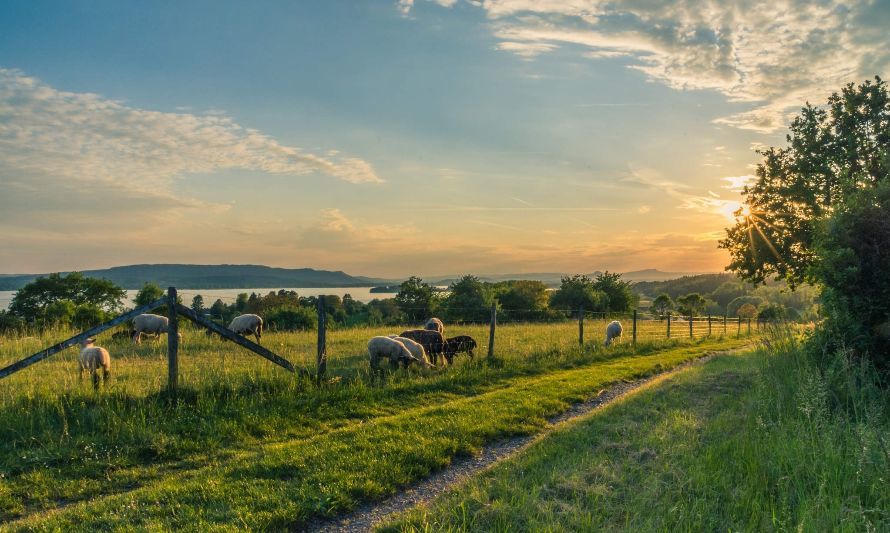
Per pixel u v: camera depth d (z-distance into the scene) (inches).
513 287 2684.5
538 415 416.2
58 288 1969.7
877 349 383.2
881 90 770.8
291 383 451.8
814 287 469.7
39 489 265.3
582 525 210.4
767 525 206.5
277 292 1736.0
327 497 246.7
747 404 384.5
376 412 423.5
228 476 275.1
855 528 202.2
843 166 770.8
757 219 868.6
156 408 375.2
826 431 285.9
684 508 216.7
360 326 1275.8
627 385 569.3
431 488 274.8
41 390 387.5
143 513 230.5
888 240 389.1
